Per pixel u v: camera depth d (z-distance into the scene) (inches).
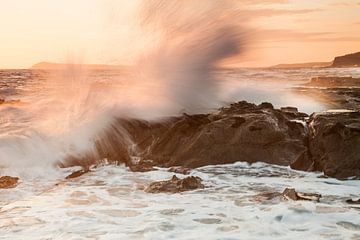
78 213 249.3
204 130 403.2
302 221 223.1
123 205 267.1
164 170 382.0
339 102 695.7
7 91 1230.3
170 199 279.9
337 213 234.1
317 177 338.0
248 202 267.1
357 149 339.9
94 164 410.3
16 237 206.1
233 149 389.7
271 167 373.1
